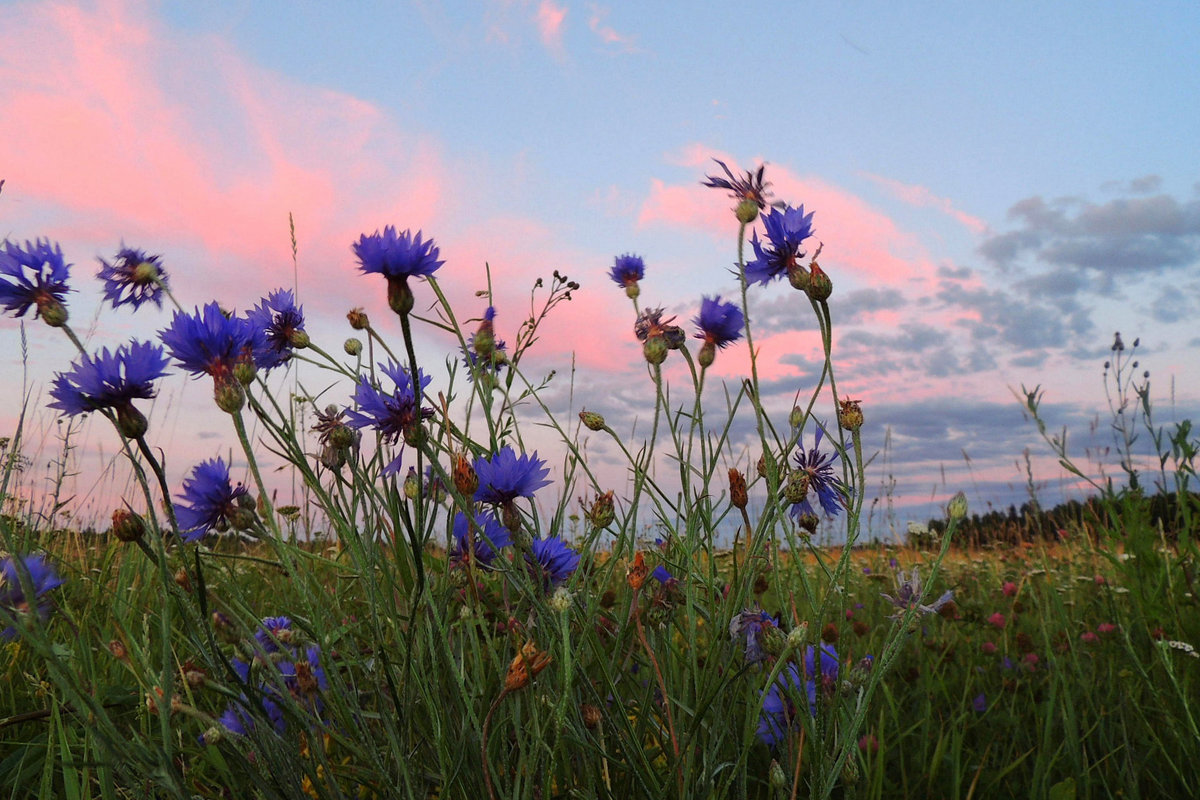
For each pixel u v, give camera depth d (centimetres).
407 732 120
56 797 166
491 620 173
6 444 282
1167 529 354
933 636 313
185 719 171
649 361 158
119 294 150
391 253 116
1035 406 271
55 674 94
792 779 132
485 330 178
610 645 159
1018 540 559
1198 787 193
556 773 139
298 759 120
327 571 208
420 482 119
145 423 107
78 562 278
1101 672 271
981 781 203
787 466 143
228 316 132
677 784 129
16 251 129
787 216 145
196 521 126
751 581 132
